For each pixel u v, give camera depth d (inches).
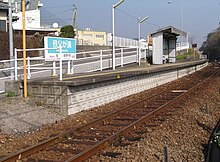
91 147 322.0
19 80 583.2
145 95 790.5
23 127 441.1
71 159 288.2
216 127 485.1
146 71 892.6
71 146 353.4
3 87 652.7
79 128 419.2
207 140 418.6
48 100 540.4
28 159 309.3
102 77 636.7
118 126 449.1
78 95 554.9
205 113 581.3
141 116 518.6
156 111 541.0
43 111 519.2
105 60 1130.7
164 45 1729.8
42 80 571.2
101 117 485.7
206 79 1220.5
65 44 736.3
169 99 712.4
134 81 818.8
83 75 727.7
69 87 529.7
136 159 302.5
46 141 348.8
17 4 783.7
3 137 394.6
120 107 606.2
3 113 474.3
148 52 1802.4
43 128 451.8
